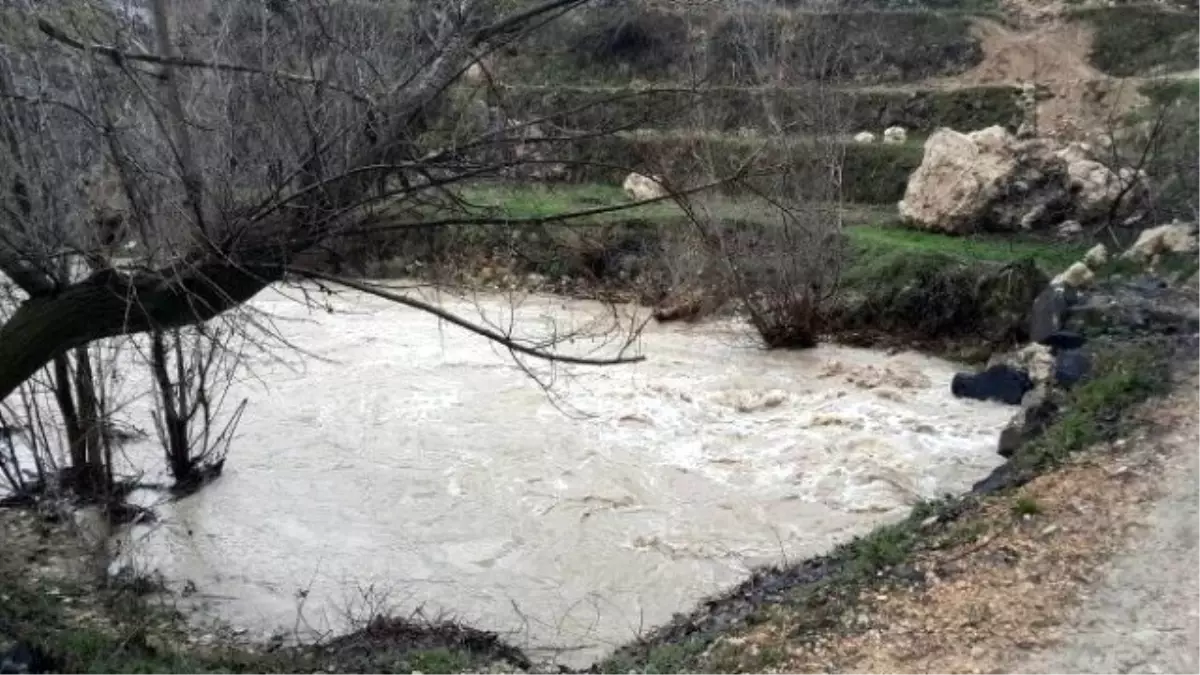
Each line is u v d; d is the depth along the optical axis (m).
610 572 9.39
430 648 7.24
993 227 19.73
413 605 8.77
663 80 20.78
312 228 5.44
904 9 29.95
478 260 18.47
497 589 9.12
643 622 8.43
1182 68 25.55
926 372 15.04
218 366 11.54
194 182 5.14
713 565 9.46
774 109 17.61
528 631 8.30
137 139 5.39
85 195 5.86
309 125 5.09
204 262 5.42
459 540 10.08
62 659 6.64
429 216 6.51
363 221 5.72
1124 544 6.56
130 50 5.45
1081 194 19.39
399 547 9.96
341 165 5.38
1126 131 22.31
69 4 5.60
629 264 18.56
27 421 10.87
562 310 17.64
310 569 9.52
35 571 9.03
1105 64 26.78
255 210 5.26
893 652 5.81
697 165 15.62
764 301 16.56
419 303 5.66
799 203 15.91
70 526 9.94
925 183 20.42
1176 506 6.90
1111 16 27.41
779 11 21.14
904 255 17.00
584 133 6.09
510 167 5.81
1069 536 6.74
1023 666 5.53
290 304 17.61
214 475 11.48
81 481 10.46
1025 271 15.54
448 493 11.11
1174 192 18.12
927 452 11.88
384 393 14.06
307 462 11.91
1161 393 8.65
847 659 5.81
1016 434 10.42
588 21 25.17
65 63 5.44
